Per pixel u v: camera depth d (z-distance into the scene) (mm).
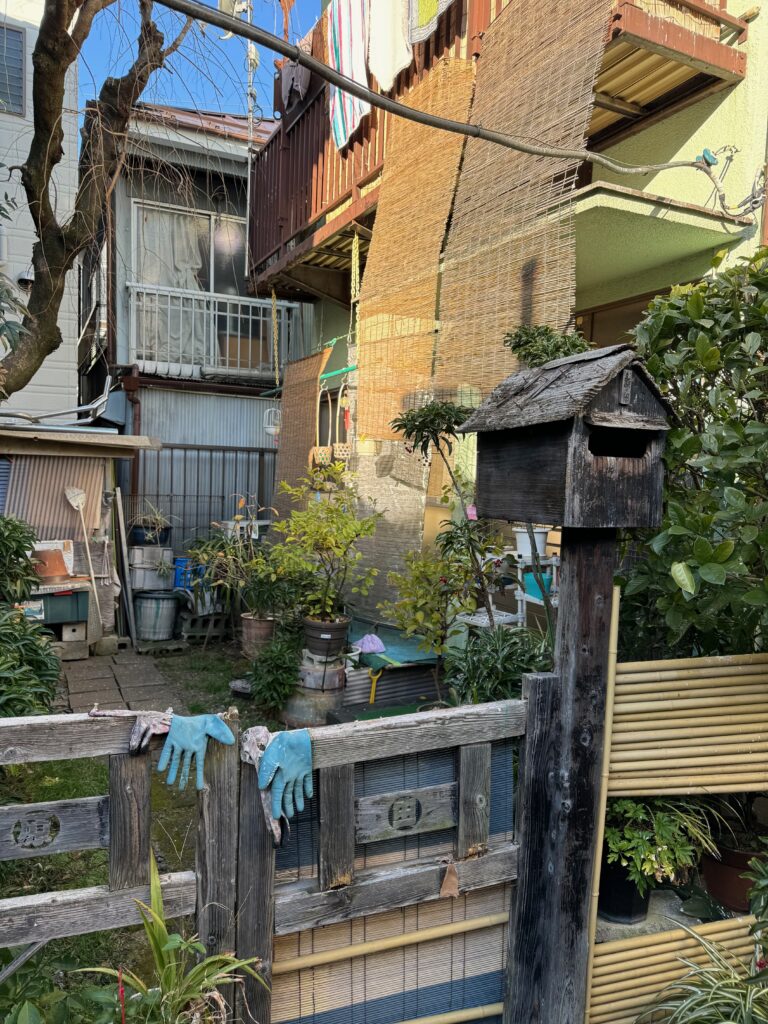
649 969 2061
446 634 4066
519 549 4227
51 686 3771
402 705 4598
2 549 4504
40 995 1706
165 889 1597
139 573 7082
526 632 3232
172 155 4844
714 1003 1788
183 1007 1543
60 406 8055
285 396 7977
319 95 6637
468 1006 1981
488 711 1851
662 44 3385
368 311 5547
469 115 4484
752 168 3688
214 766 1604
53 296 4188
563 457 1729
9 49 7438
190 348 8758
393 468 5320
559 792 1912
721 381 2266
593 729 1920
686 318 2193
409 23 5105
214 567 6422
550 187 3586
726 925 2143
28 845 1501
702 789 2045
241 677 5641
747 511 1843
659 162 4211
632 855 2047
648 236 3762
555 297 3521
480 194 4219
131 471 7828
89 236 4238
